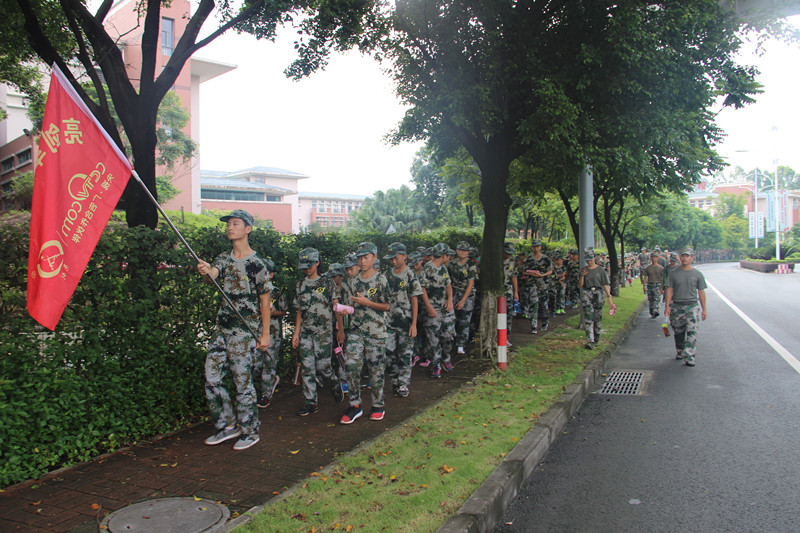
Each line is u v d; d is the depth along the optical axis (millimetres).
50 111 4004
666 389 7570
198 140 41750
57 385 4426
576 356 9250
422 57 8633
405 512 3631
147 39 7301
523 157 9945
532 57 7988
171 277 5637
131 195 7312
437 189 51969
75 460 4637
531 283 12375
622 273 27969
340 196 96500
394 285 6988
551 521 3879
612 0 7547
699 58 7996
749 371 8422
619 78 7582
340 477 4238
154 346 5367
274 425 5781
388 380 8031
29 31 6781
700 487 4359
